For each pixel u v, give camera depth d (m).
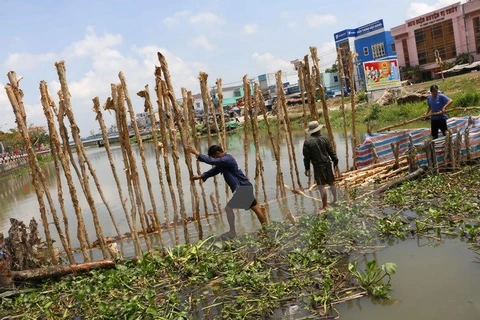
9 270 6.32
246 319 4.59
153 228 9.24
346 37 59.66
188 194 13.11
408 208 7.56
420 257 5.50
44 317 5.50
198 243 6.90
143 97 7.91
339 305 4.64
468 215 6.70
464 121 12.08
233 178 7.72
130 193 7.57
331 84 69.94
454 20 51.88
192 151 7.69
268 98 67.12
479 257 5.22
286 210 9.26
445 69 51.16
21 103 6.95
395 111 29.78
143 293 5.47
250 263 6.05
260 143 29.53
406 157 10.51
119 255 7.16
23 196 20.39
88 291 5.70
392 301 4.55
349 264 5.24
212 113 9.30
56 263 7.30
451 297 4.43
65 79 7.09
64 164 7.08
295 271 5.61
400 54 58.91
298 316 4.52
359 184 10.21
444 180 8.82
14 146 58.72
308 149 8.70
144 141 57.75
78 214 7.17
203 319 4.75
